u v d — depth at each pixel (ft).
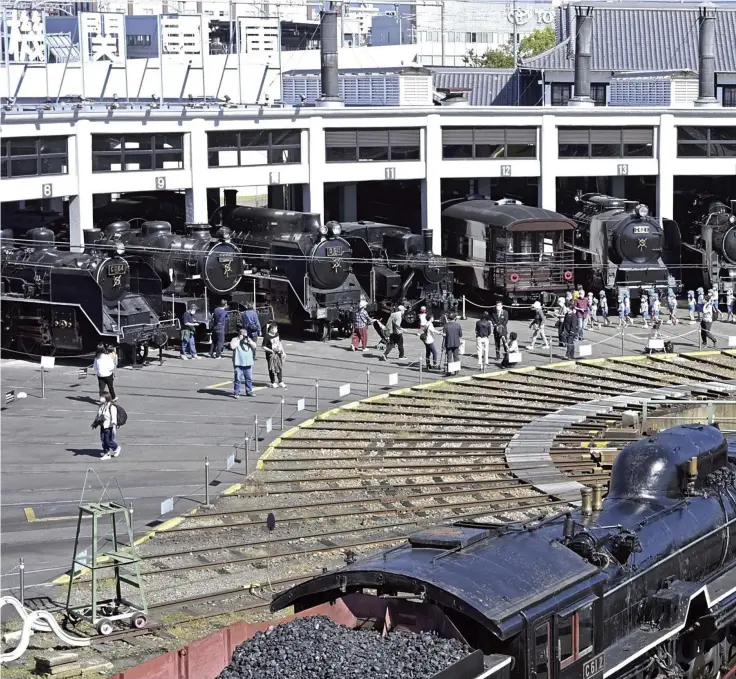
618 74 229.25
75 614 64.54
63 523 82.07
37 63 153.07
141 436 105.50
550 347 141.49
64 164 148.15
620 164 185.47
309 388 124.16
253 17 168.76
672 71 206.59
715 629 53.11
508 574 44.21
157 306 137.90
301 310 150.20
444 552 45.62
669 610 50.80
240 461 97.86
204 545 77.82
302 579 71.36
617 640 48.62
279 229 152.76
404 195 199.21
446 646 40.98
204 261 142.51
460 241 174.70
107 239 151.33
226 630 45.80
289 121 165.68
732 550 58.80
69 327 134.72
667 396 117.80
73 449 101.04
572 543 48.52
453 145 177.47
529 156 181.37
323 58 170.09
